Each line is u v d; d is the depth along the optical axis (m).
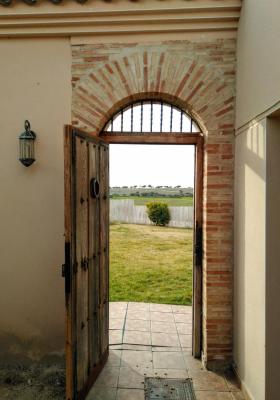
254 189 2.84
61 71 3.54
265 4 2.54
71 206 2.65
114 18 3.42
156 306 5.26
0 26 3.48
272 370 2.56
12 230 3.58
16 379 3.38
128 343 4.02
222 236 3.49
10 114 3.55
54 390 3.19
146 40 3.49
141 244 11.38
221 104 3.46
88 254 3.06
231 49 3.46
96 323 3.30
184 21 3.42
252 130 2.88
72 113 3.54
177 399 3.01
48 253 3.57
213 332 3.49
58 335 3.59
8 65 3.55
